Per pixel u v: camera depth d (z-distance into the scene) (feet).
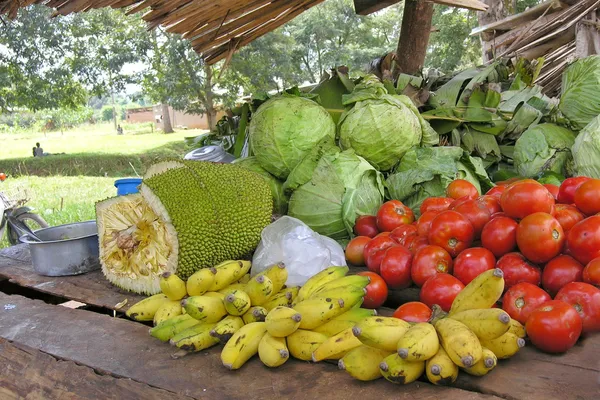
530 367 4.72
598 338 5.09
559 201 6.72
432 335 4.32
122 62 73.31
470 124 10.69
